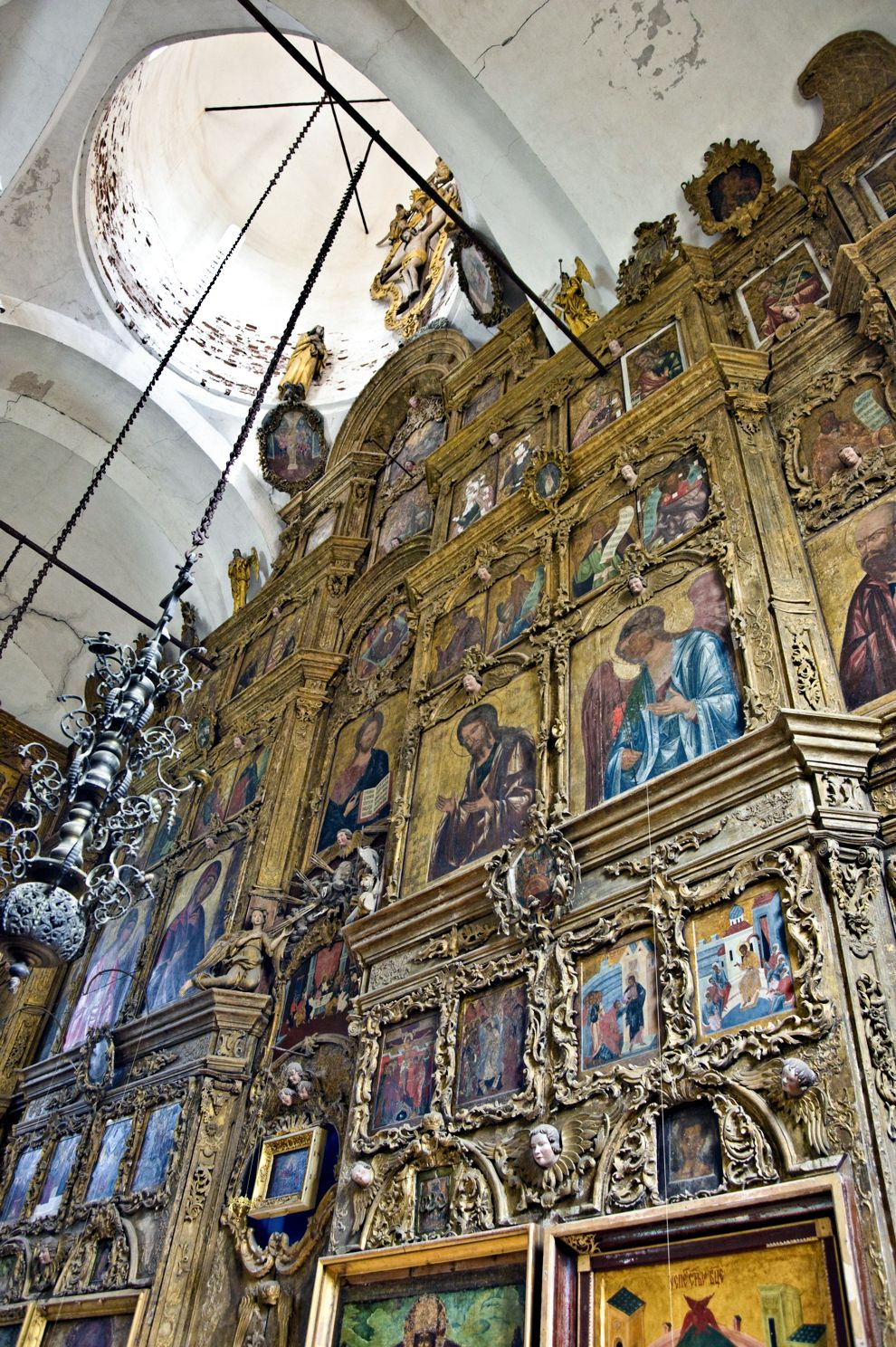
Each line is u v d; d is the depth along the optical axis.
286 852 10.66
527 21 10.08
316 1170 7.68
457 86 10.95
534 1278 5.00
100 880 6.69
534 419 10.56
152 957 11.82
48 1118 11.75
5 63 12.06
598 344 10.13
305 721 11.78
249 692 13.13
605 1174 5.08
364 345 16.94
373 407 14.80
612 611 7.70
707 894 5.51
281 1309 7.17
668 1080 5.10
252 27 12.46
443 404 13.51
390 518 13.42
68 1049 12.55
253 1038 9.41
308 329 17.86
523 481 9.58
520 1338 4.91
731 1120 4.73
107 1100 10.62
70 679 18.20
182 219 17.66
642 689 6.98
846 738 5.46
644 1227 4.69
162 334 16.14
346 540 13.43
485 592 9.32
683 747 6.37
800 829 5.27
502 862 6.70
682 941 5.51
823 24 8.88
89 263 14.67
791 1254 4.16
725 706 6.29
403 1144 6.38
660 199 10.08
